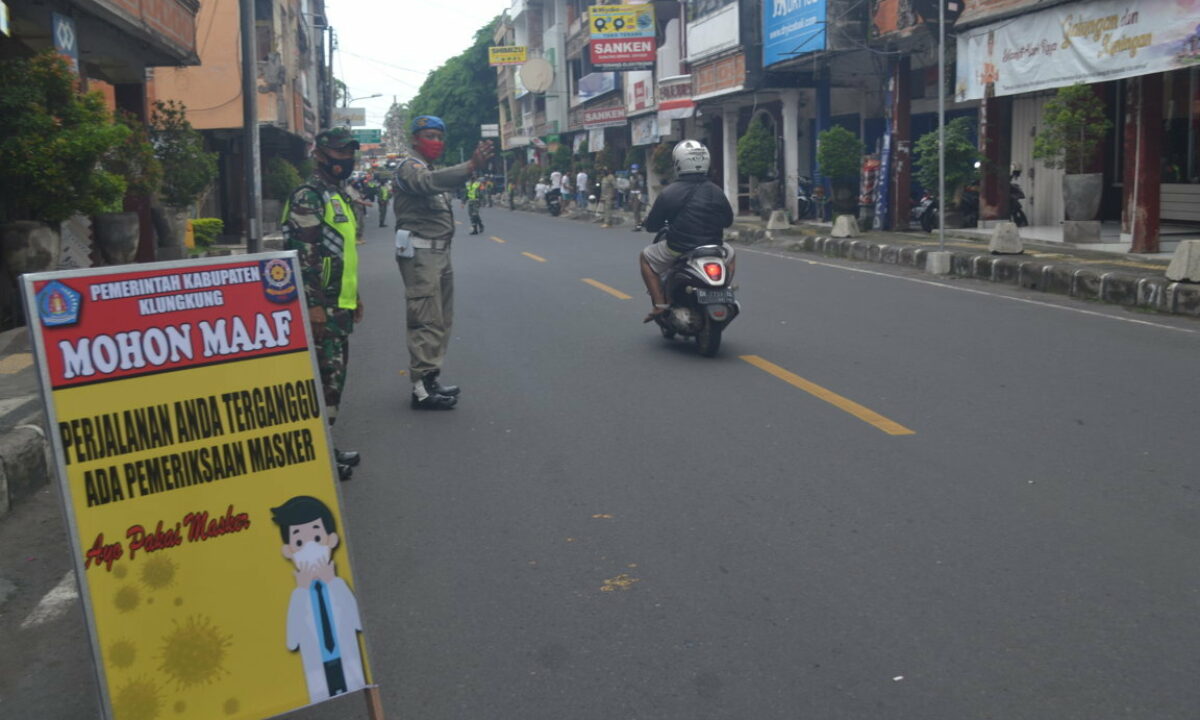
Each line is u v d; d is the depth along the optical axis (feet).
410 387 28.17
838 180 72.38
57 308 9.89
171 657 10.26
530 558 16.06
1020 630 13.16
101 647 9.96
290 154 136.05
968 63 57.82
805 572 15.15
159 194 54.75
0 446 19.03
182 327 10.48
